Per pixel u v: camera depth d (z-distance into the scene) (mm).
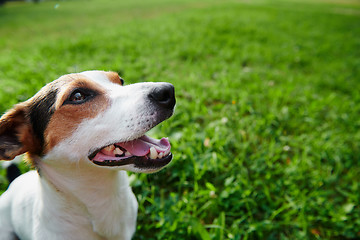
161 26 1533
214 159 521
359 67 1079
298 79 907
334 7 3072
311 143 603
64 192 325
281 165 553
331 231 443
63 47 1114
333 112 723
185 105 672
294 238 433
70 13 2332
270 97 747
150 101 301
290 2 3418
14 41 1325
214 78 881
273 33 1478
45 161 316
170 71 896
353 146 623
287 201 486
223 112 665
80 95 311
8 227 385
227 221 453
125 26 1575
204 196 470
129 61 970
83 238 349
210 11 2178
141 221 452
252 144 600
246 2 3111
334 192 515
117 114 303
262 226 434
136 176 488
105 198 339
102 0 3543
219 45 1207
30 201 356
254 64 1026
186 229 422
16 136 310
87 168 316
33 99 325
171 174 512
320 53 1220
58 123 305
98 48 1113
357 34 1621
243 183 496
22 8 2908
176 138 556
